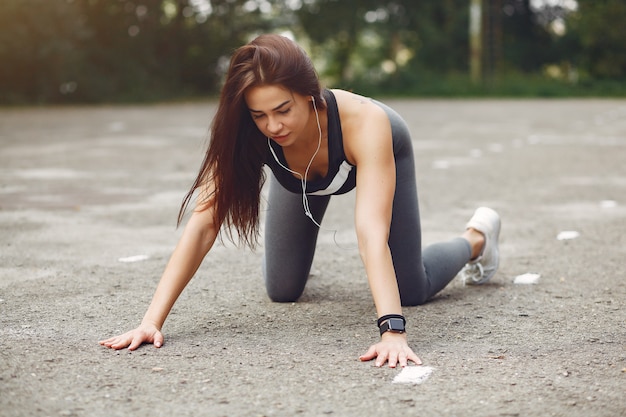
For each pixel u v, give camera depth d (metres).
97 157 11.06
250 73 3.11
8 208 7.04
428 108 23.61
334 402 2.84
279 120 3.15
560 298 4.30
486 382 3.03
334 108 3.40
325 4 34.50
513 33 39.19
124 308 4.07
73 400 2.85
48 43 25.72
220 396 2.89
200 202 3.59
